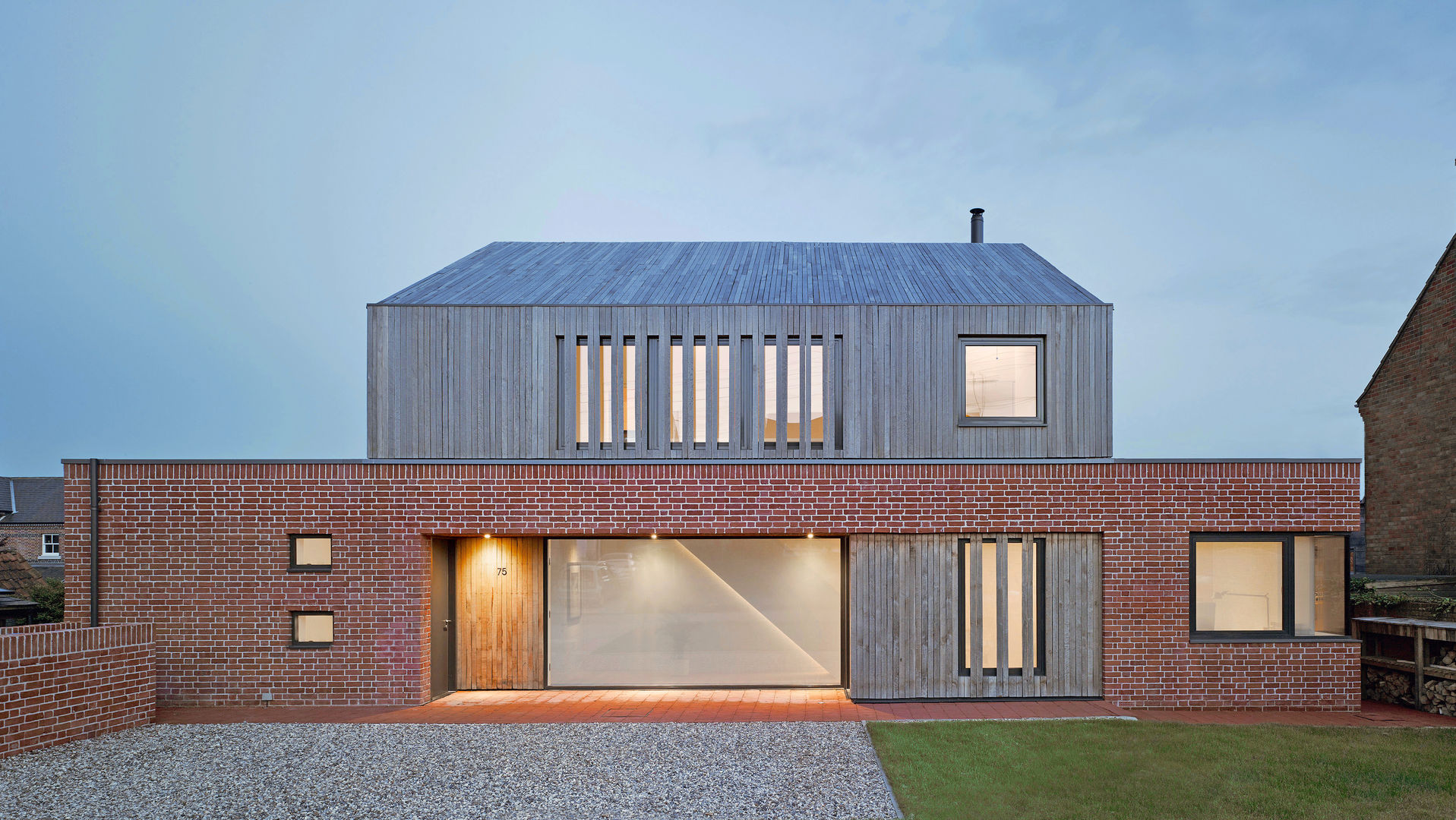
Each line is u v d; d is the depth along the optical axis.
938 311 11.56
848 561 11.11
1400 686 10.81
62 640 8.70
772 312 11.57
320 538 10.85
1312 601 10.78
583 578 11.64
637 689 11.47
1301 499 10.62
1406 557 16.05
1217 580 10.75
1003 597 10.71
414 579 10.64
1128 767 7.61
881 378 11.48
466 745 8.55
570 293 12.41
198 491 10.62
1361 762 7.81
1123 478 10.70
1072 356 11.52
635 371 11.58
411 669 10.55
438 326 11.55
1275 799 6.79
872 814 6.48
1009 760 7.82
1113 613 10.58
